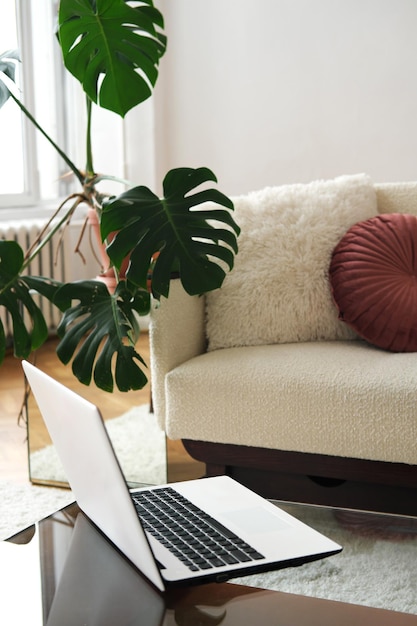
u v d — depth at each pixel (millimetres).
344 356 1995
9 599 997
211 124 4496
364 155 4223
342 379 1853
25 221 4020
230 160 4492
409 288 2084
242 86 4398
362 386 1819
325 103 4250
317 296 2158
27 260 2252
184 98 4512
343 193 2270
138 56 2258
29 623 944
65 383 2361
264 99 4367
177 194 1994
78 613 963
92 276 4328
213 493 1273
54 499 2189
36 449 2295
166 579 994
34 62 4188
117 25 2207
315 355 2004
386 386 1805
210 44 4426
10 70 2215
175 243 1911
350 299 2096
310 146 4316
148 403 2164
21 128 4160
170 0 4457
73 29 2178
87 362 1976
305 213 2219
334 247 2203
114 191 4430
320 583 1026
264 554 1062
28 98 4156
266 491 2004
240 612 965
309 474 1929
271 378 1896
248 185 4484
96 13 2174
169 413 1992
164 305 2014
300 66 4266
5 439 2746
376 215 2291
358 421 1822
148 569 1010
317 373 1888
